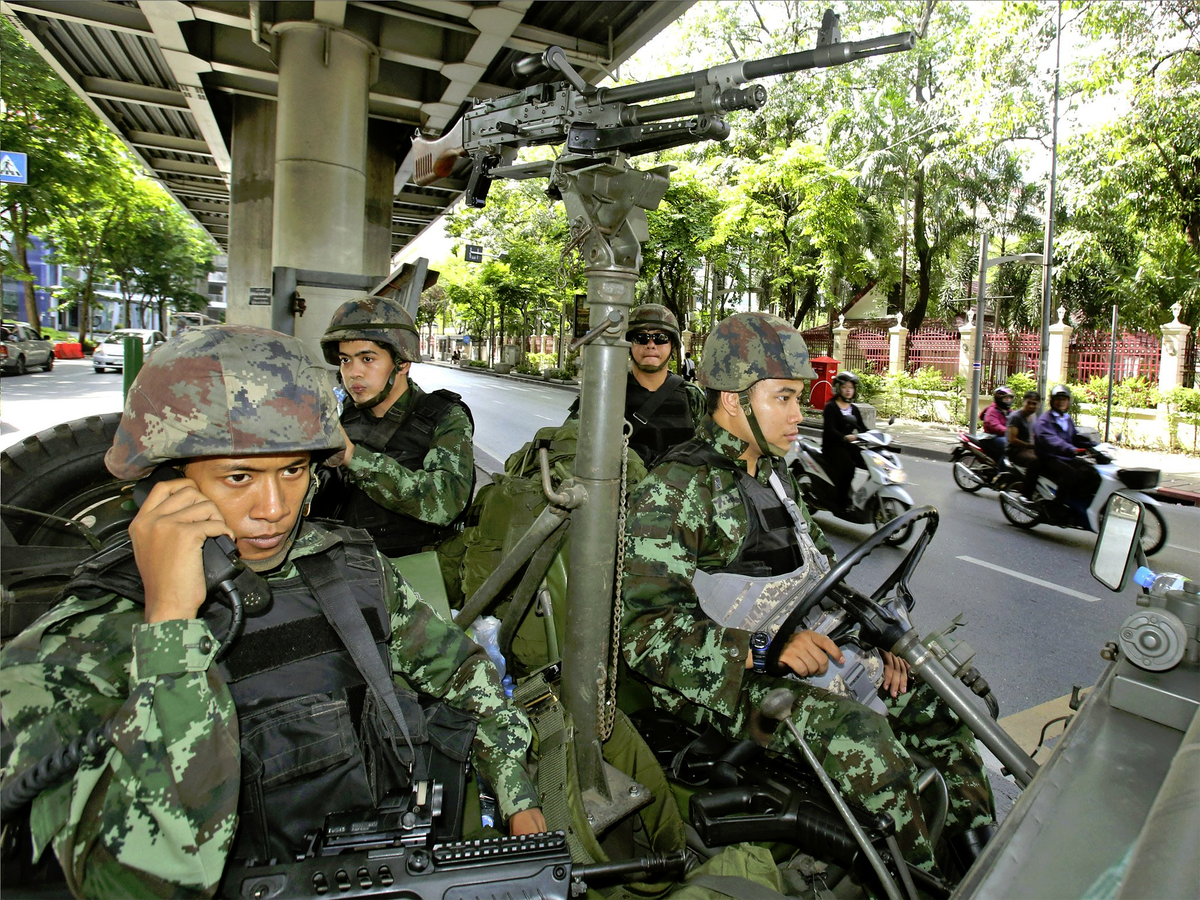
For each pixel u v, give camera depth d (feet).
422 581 7.48
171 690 3.40
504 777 4.65
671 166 5.18
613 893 5.28
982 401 59.62
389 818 4.03
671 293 75.51
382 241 47.21
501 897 3.78
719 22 72.49
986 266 52.31
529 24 31.42
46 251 148.36
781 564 6.34
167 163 64.23
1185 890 2.24
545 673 6.33
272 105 43.96
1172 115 44.96
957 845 6.49
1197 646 4.44
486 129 6.91
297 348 4.25
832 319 86.74
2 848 3.81
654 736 6.88
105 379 74.38
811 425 57.67
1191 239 52.08
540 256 106.63
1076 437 25.32
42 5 31.45
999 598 18.37
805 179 61.46
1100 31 45.78
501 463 34.12
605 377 5.12
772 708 5.07
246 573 4.14
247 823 3.91
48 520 7.66
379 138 46.37
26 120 66.13
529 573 6.18
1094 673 13.92
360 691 4.29
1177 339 49.08
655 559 6.02
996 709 6.63
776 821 5.51
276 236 29.40
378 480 7.89
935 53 68.28
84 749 3.33
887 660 6.77
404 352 8.63
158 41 32.60
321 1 26.99
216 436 3.81
